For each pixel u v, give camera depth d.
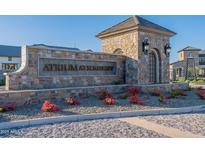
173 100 12.22
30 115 8.10
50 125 7.28
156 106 10.40
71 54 13.00
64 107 9.58
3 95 9.28
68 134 6.30
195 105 10.97
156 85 15.18
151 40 16.52
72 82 13.04
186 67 43.56
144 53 15.94
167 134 6.37
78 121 7.89
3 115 8.04
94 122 7.73
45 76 11.81
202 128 7.05
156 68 17.22
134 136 6.16
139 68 15.55
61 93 11.20
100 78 14.57
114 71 15.62
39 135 6.20
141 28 15.55
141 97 12.70
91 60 14.08
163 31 17.00
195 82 31.28
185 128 7.04
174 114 9.45
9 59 36.25
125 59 16.33
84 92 12.16
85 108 9.47
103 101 10.71
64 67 12.74
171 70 44.53
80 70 13.55
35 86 11.41
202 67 46.94
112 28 18.30
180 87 17.19
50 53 12.04
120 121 7.92
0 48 37.25
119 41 17.03
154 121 7.98
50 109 8.70
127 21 17.75
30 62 11.27
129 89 14.00
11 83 10.57
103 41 18.59
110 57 15.24
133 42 15.83
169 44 18.08
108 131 6.61
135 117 8.70
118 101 11.25
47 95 10.69
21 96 9.82
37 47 11.48
